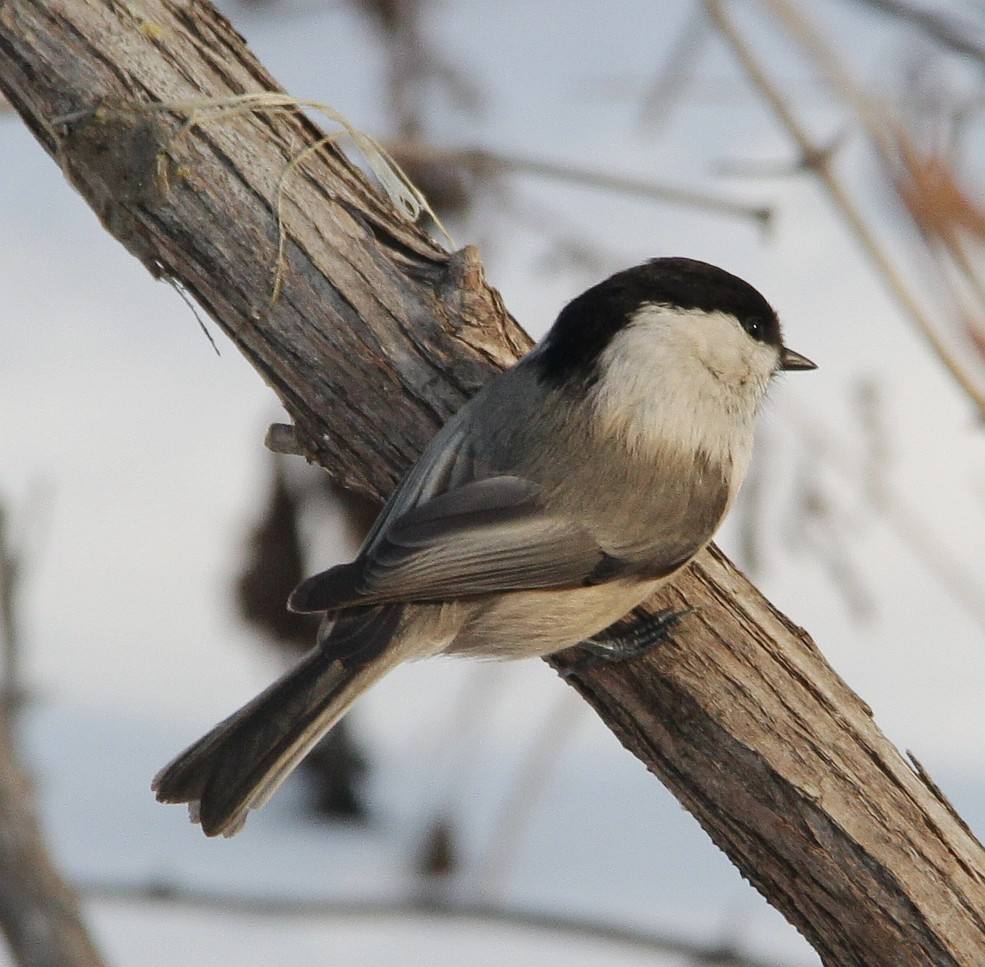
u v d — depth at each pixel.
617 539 6.87
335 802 12.56
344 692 6.68
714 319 7.44
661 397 7.18
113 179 6.50
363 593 6.48
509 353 7.07
